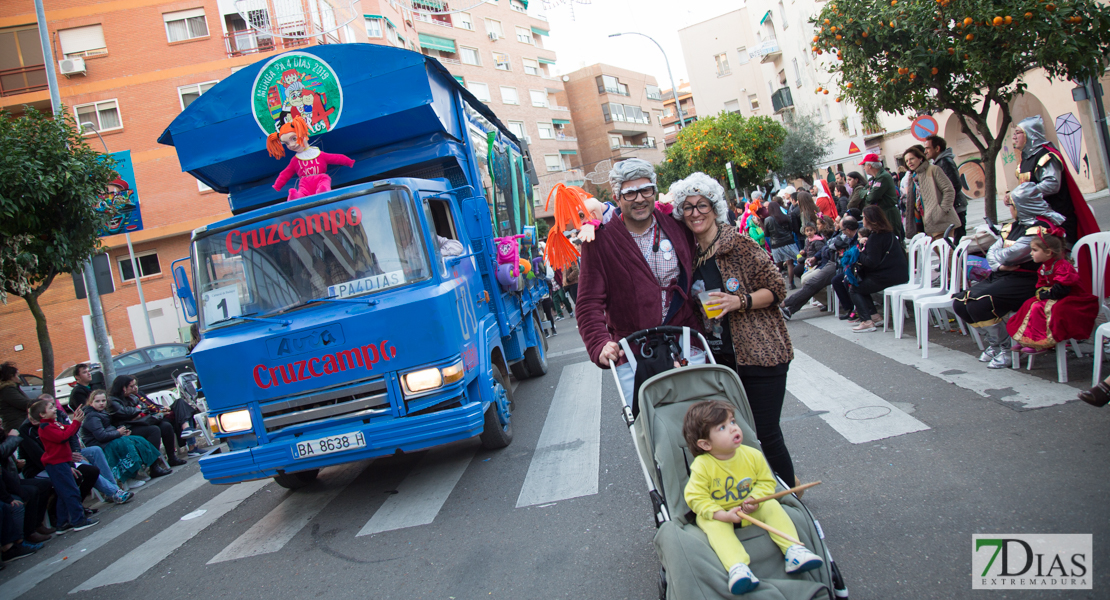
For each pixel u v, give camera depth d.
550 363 10.91
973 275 6.66
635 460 5.39
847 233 9.52
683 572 2.66
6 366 8.69
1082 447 3.97
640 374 3.43
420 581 4.14
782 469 3.53
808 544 2.76
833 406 5.69
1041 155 5.84
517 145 10.97
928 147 9.48
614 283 3.63
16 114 27.36
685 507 2.97
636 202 3.52
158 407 9.91
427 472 6.37
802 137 35.03
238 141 6.62
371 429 5.28
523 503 5.02
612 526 4.29
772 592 2.55
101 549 6.34
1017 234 5.64
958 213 9.10
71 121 9.89
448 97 7.02
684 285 3.59
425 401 5.32
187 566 5.30
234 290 5.70
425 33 41.94
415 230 5.57
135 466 8.85
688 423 2.89
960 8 8.41
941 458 4.26
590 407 7.43
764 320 3.54
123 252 27.64
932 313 7.99
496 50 48.44
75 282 12.38
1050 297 5.13
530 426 7.13
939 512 3.63
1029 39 8.00
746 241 3.52
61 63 26.77
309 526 5.59
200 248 5.81
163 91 27.45
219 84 6.57
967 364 6.03
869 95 9.67
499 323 7.11
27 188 8.68
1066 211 5.93
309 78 6.44
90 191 9.45
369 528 5.22
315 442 5.34
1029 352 5.41
